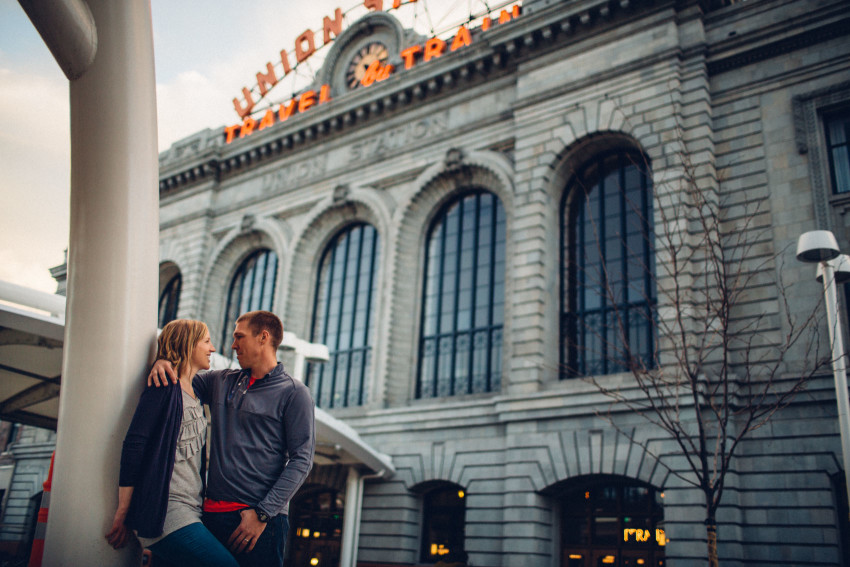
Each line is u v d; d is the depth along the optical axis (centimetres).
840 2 2350
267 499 469
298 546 3116
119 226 476
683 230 2328
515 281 2703
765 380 2111
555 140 2780
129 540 448
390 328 3116
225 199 4147
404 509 2767
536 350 2569
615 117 2647
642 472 2205
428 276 3219
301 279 3625
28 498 3956
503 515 2488
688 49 2577
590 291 2681
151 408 450
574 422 2405
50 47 452
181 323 503
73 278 475
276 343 529
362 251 3522
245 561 464
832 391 2012
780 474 2030
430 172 3206
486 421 2662
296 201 3741
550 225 2773
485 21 3269
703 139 2439
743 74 2511
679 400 2183
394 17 3606
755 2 2531
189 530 446
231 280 4059
